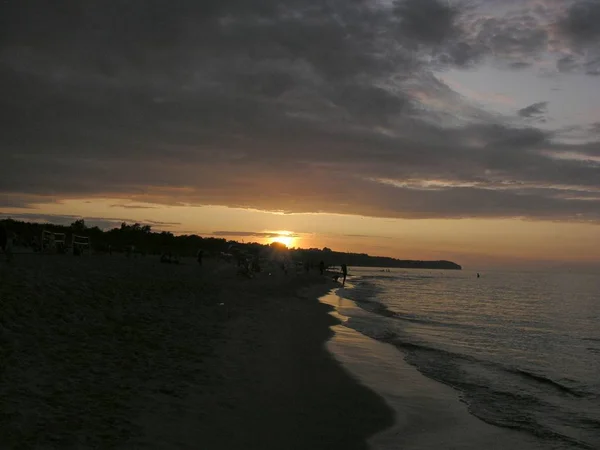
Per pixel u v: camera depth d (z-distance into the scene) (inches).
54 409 234.8
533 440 280.1
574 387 414.0
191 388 302.7
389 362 475.8
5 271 548.4
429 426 293.4
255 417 271.6
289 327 631.2
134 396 271.9
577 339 741.9
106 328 421.1
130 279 760.3
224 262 2314.2
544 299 1758.1
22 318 381.7
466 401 354.6
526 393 386.0
